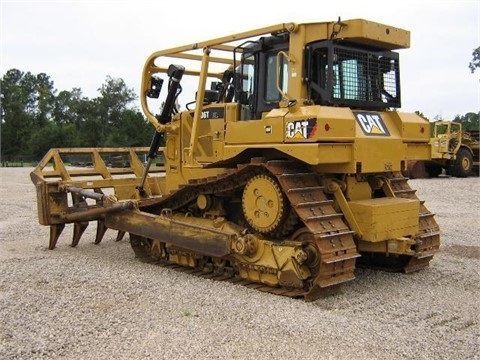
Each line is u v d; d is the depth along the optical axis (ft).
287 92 21.99
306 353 14.98
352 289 21.65
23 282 22.06
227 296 20.08
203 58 25.03
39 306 18.85
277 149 20.45
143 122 195.00
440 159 82.69
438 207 46.88
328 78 21.26
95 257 27.43
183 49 25.95
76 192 28.22
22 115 228.84
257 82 23.43
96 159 31.68
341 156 20.21
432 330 16.89
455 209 45.60
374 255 25.32
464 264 25.81
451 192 59.06
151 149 28.86
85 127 237.86
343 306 19.30
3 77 270.05
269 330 16.58
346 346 15.47
